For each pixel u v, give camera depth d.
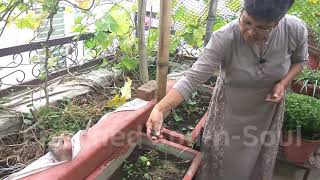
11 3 1.59
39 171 1.20
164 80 1.68
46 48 1.69
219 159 1.80
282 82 1.49
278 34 1.35
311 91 2.75
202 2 2.50
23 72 1.96
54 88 2.06
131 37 2.27
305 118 2.11
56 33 2.23
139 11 2.02
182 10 2.53
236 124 1.66
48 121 1.74
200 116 2.12
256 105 1.58
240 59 1.40
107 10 2.08
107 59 2.54
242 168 1.80
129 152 1.67
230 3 2.62
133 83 2.31
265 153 1.79
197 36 2.40
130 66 2.25
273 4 1.03
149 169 1.60
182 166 1.63
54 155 1.28
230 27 1.34
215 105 1.69
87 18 2.07
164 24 1.52
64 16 2.23
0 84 1.87
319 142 2.12
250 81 1.46
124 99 1.83
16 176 1.17
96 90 2.18
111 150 1.49
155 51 2.52
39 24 1.75
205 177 1.88
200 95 2.39
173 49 2.53
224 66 1.49
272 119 1.68
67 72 2.24
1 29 1.65
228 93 1.59
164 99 1.26
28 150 1.53
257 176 1.89
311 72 2.87
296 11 2.97
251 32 1.20
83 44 2.33
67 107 1.86
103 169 1.43
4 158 1.50
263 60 1.39
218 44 1.33
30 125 1.71
